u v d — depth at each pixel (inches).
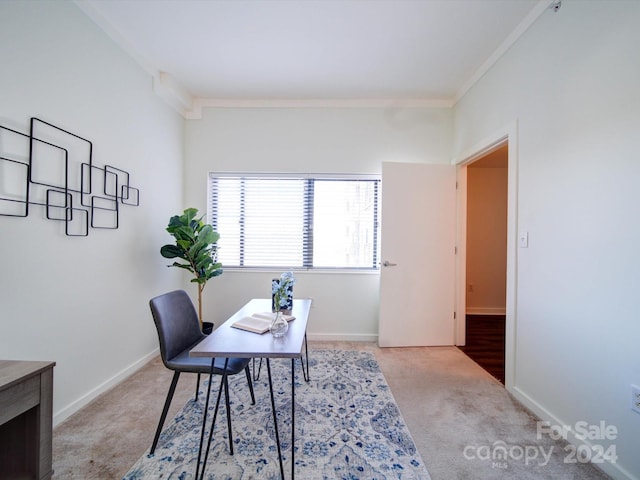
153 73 96.7
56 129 63.1
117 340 82.4
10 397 39.5
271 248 122.0
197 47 87.1
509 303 78.0
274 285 69.4
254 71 99.1
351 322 120.0
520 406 71.8
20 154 55.8
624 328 48.4
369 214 122.3
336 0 68.6
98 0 69.6
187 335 65.2
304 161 119.0
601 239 52.4
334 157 119.0
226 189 122.1
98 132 75.0
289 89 110.6
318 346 112.6
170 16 74.6
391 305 112.1
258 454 54.9
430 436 60.7
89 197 72.2
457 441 59.2
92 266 73.5
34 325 58.9
